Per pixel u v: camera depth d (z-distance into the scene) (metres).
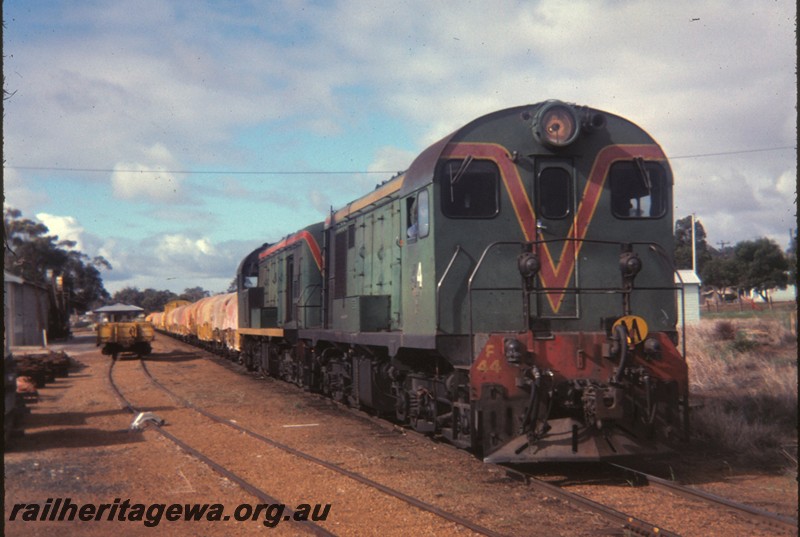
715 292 63.06
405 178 10.88
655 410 8.47
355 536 6.56
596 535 6.45
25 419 14.17
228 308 30.59
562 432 8.45
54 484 8.76
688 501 7.52
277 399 16.97
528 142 9.55
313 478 8.79
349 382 14.98
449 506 7.45
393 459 9.88
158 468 9.59
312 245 17.92
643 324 8.62
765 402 12.90
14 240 84.56
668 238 9.67
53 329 52.44
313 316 17.62
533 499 7.70
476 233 9.48
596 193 9.54
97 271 103.19
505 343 8.52
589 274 9.46
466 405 9.04
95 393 18.77
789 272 58.09
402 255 11.00
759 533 6.44
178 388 19.72
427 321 9.69
